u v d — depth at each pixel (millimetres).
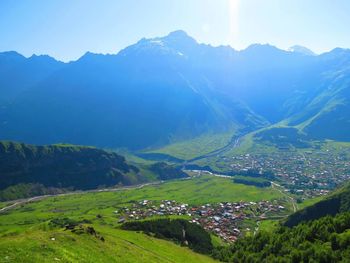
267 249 126812
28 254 54219
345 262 99562
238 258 134125
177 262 104812
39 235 67875
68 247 64500
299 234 129125
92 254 66688
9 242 58469
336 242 112250
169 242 143875
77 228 84125
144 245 116062
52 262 54094
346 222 123250
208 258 135500
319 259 105562
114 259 70188
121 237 119250
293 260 110625
